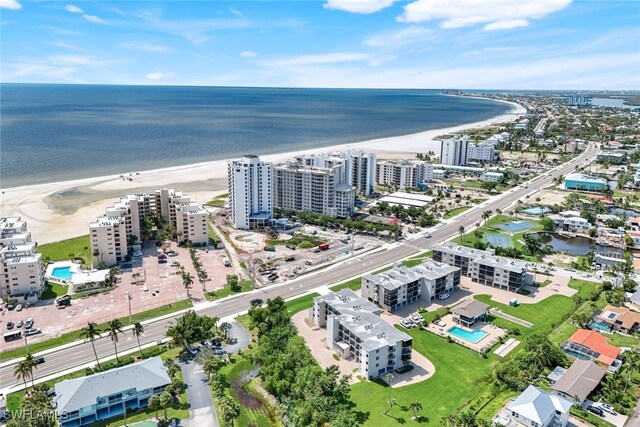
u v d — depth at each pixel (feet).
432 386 541.75
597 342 613.11
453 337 650.84
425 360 595.47
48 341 634.43
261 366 580.71
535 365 566.36
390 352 563.89
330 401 493.36
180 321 632.79
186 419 486.38
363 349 553.23
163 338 644.27
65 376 558.56
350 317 625.00
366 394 525.75
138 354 604.49
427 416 490.08
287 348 595.06
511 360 581.53
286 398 508.12
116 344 627.87
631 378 550.77
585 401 509.76
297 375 536.83
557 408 475.72
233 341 638.53
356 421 474.90
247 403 517.55
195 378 558.56
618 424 479.41
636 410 498.69
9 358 596.70
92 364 583.58
